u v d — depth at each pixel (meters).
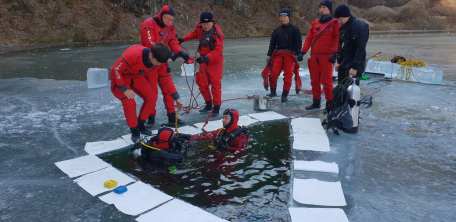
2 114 5.26
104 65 10.52
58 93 6.84
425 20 41.12
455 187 3.07
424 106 6.11
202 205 2.73
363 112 5.68
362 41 4.77
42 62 10.95
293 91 7.64
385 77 9.38
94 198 2.81
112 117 5.24
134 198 2.79
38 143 4.08
